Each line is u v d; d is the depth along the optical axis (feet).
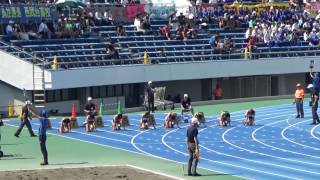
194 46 318.65
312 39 350.64
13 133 214.69
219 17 349.20
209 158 175.83
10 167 156.35
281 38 343.26
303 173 155.94
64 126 220.43
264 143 201.36
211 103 306.35
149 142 201.57
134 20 328.08
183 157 176.24
